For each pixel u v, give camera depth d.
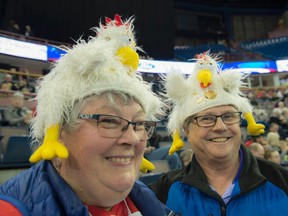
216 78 1.20
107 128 0.66
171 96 1.26
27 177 0.69
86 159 0.65
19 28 8.88
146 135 0.74
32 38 8.23
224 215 1.07
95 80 0.68
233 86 1.20
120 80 0.69
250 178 1.10
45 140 0.67
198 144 1.16
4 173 2.29
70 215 0.62
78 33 9.63
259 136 3.41
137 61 0.80
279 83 11.22
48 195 0.63
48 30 9.34
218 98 1.14
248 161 1.15
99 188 0.67
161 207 0.85
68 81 0.69
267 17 15.81
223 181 1.16
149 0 10.88
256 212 1.06
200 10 15.05
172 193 1.20
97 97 0.67
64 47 0.82
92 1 9.88
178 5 14.72
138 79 0.79
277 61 11.15
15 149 2.38
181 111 1.24
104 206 0.72
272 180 1.12
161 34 11.02
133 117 0.70
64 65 0.73
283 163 3.62
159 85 1.33
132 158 0.70
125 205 0.82
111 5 10.12
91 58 0.68
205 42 14.52
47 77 0.75
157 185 1.30
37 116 0.74
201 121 1.16
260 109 7.86
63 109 0.68
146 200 0.84
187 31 14.35
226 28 15.09
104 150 0.65
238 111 1.18
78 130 0.67
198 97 1.18
